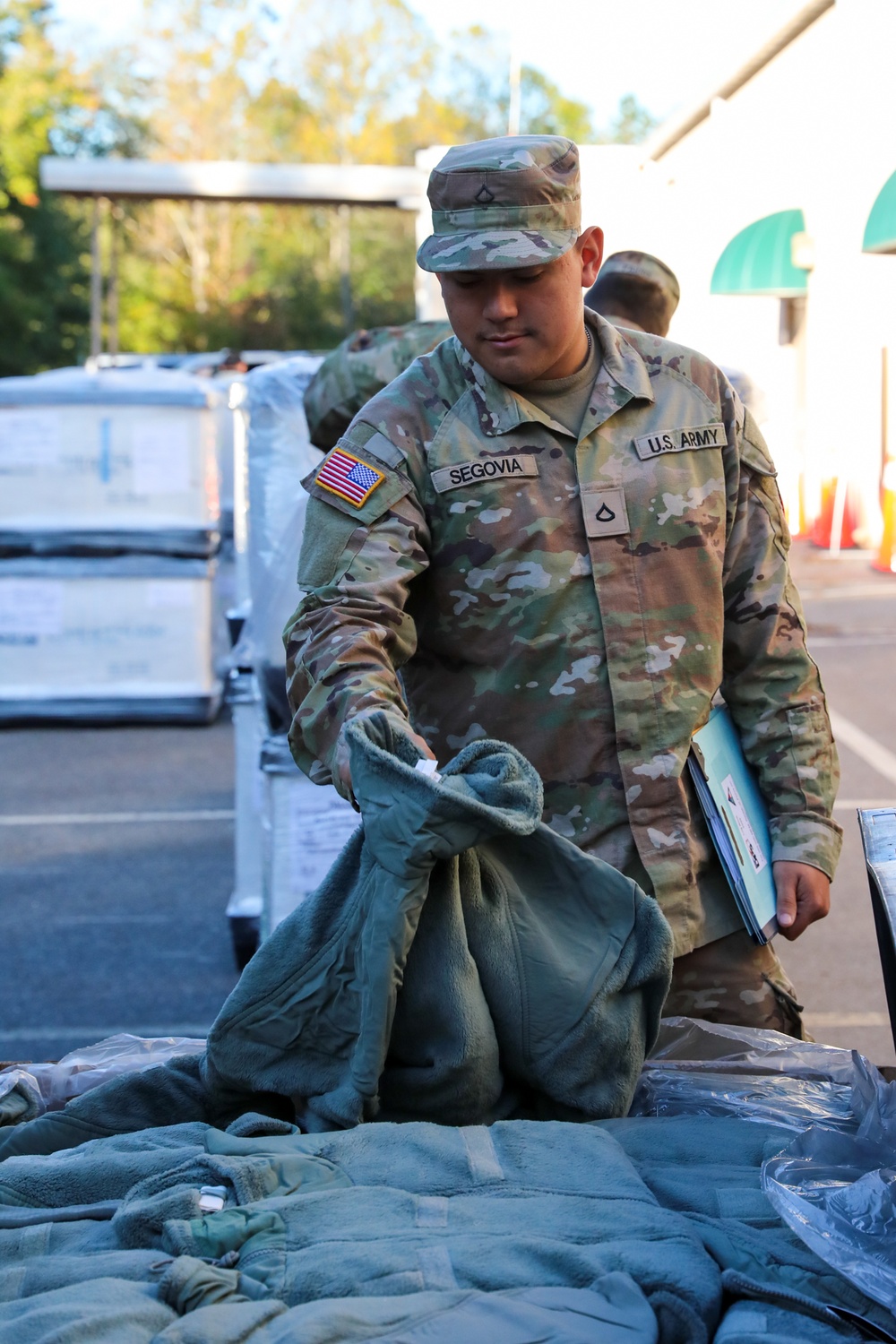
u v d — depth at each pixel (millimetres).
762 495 2199
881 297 14250
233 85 47344
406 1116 1643
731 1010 2158
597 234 2031
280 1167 1436
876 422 14562
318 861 4023
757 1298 1279
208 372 19000
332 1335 1152
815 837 2174
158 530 8648
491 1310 1206
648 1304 1236
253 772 4844
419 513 2008
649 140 20953
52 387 8406
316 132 47344
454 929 1613
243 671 4754
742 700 2230
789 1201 1395
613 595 2049
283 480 4066
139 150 47531
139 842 6617
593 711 2059
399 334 3852
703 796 2096
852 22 14461
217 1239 1312
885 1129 1596
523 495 2027
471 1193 1420
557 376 2062
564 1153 1492
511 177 1847
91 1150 1558
